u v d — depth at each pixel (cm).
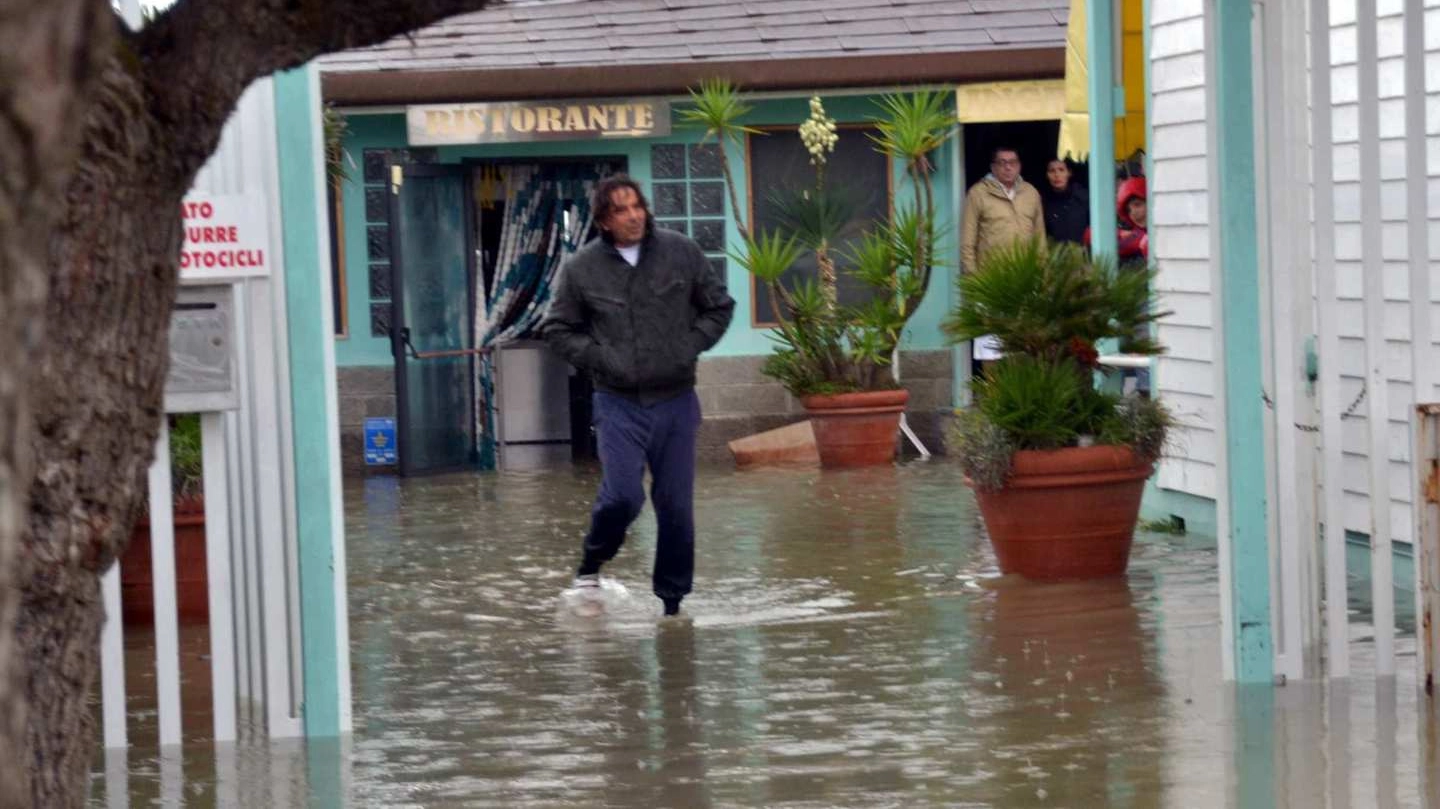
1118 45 1916
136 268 504
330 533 1017
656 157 2544
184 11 525
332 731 1027
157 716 1085
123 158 493
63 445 496
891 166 2569
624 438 1384
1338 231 1432
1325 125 1047
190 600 1391
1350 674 1097
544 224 2566
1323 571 1198
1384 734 962
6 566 278
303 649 1022
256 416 1006
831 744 991
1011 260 1488
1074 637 1250
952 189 2552
